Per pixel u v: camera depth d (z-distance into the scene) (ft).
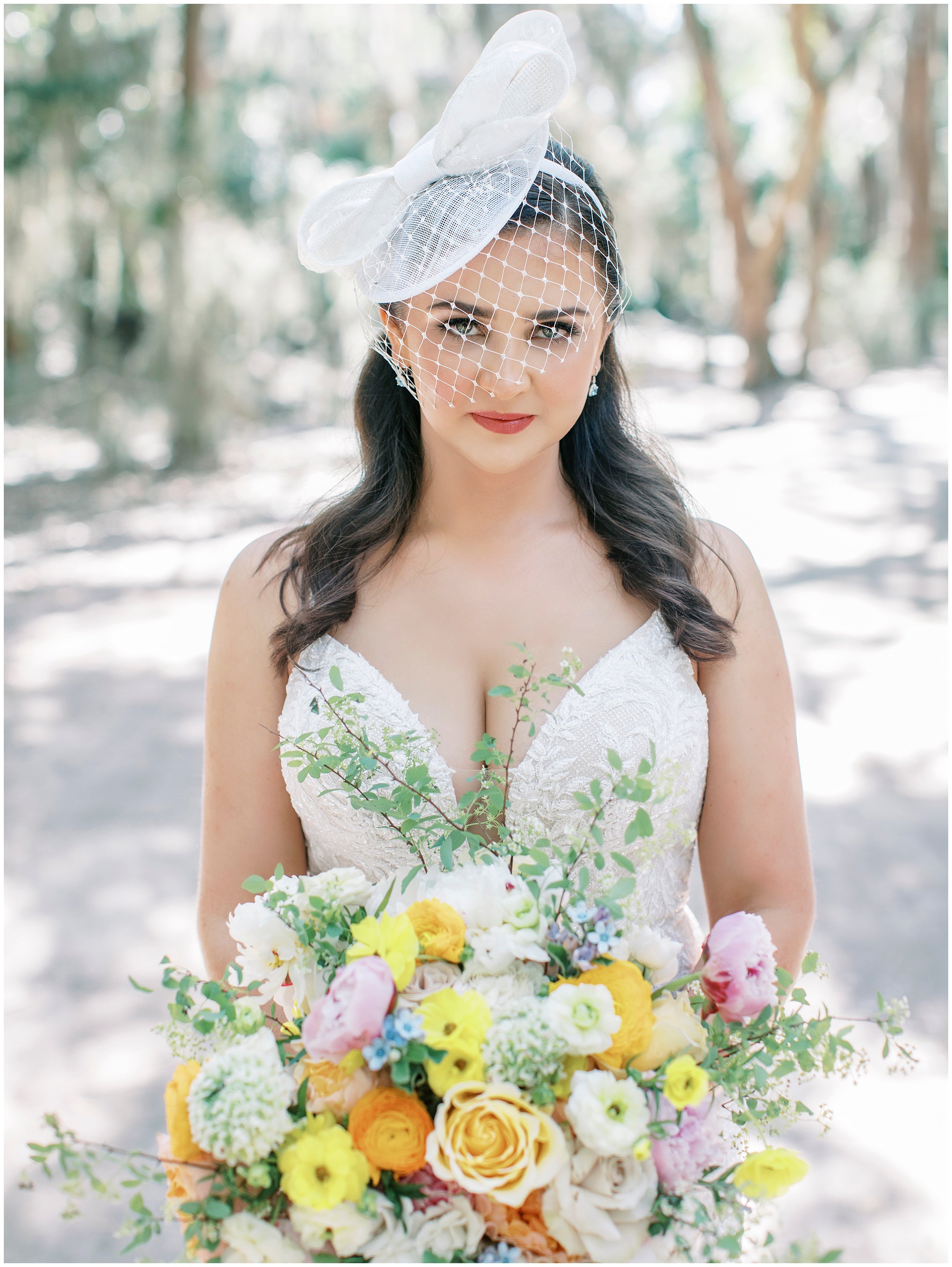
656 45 56.13
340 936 3.97
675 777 4.53
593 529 5.47
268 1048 3.67
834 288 67.97
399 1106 3.51
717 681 5.32
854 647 23.45
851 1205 9.20
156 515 34.78
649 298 85.15
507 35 4.75
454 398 4.60
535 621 5.30
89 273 42.91
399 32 45.91
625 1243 3.47
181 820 16.63
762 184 77.30
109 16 38.86
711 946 4.05
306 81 49.42
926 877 14.39
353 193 4.88
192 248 38.06
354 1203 3.44
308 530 5.61
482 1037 3.53
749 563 5.55
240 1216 3.49
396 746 4.52
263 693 5.46
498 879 3.97
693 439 47.91
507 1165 3.36
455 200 4.47
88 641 25.16
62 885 14.74
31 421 44.73
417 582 5.45
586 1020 3.48
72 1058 11.14
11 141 39.04
